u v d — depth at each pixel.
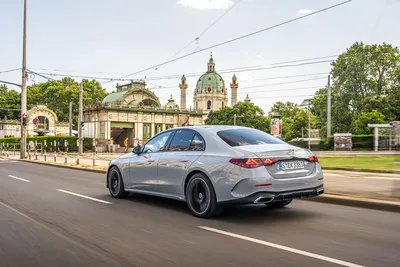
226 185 6.14
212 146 6.69
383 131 44.09
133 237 5.38
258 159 6.04
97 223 6.28
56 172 16.88
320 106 62.41
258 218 6.59
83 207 7.78
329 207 7.65
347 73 55.66
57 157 30.89
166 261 4.30
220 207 6.46
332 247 4.79
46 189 10.70
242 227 5.92
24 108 30.44
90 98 88.62
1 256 4.57
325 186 9.94
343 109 55.97
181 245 4.94
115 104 53.09
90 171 17.36
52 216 6.87
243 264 4.16
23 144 29.92
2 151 39.88
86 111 54.84
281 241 5.08
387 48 55.56
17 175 15.26
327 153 34.56
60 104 85.94
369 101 53.12
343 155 30.45
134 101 56.16
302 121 76.25
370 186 9.94
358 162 21.38
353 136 45.53
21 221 6.46
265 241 5.08
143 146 8.46
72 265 4.23
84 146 48.69
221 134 6.90
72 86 89.94
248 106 94.12
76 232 5.69
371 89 55.81
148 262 4.27
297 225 6.04
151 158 7.88
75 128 84.75
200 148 6.91
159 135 8.12
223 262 4.23
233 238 5.25
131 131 54.78
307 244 4.93
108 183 9.27
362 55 55.81
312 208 7.55
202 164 6.59
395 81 54.81
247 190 5.95
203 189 6.64
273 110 109.62
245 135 7.00
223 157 6.33
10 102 89.31
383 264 4.12
